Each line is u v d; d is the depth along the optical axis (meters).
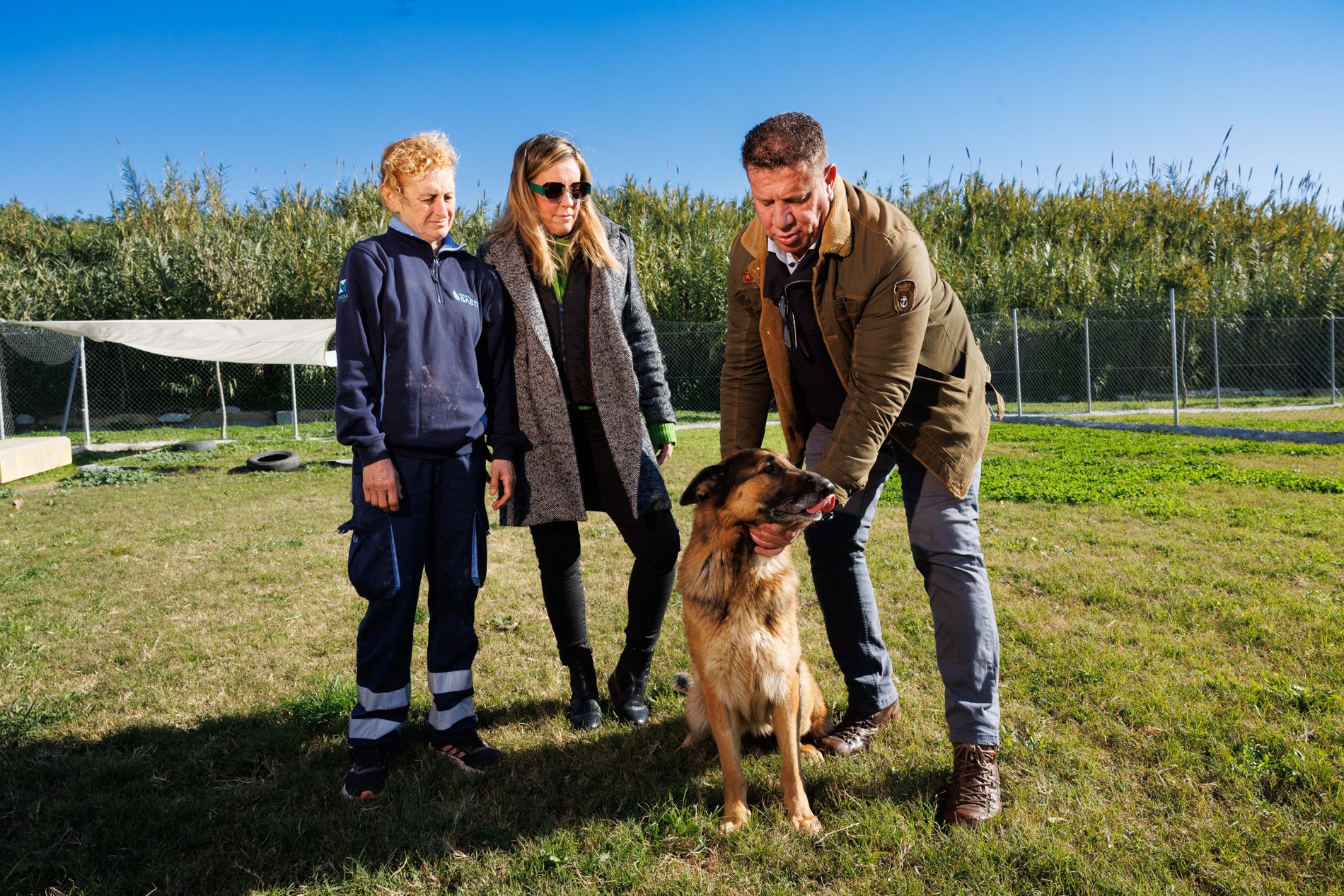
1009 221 27.61
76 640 4.11
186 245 21.52
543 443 3.04
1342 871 2.02
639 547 3.18
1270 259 25.08
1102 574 4.85
